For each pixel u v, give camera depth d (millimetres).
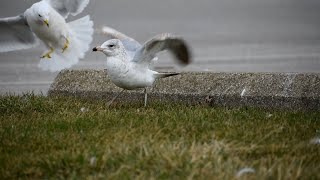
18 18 15656
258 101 14750
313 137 11414
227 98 15008
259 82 15000
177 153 9797
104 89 16172
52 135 11664
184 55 14086
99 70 16766
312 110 14234
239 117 13133
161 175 9070
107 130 11867
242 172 9039
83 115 13461
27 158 10250
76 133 11773
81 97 16375
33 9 15250
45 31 15516
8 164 10086
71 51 16031
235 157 9828
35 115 13766
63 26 15633
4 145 11219
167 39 13703
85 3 16469
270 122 12531
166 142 10531
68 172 9570
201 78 15602
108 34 16031
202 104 15172
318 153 10328
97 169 9617
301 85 14570
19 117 13656
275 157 9961
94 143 10867
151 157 9688
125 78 14281
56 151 10547
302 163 9742
